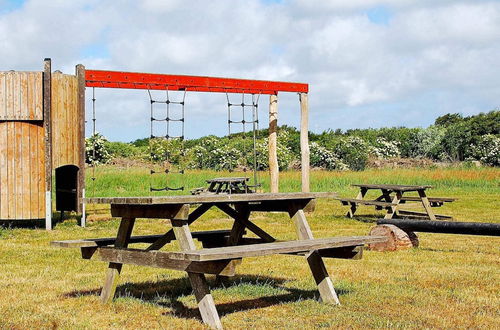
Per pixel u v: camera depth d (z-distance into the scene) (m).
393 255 8.62
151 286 6.34
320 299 5.57
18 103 12.42
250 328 4.60
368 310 5.23
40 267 7.59
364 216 15.02
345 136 41.69
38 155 12.47
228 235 6.56
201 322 4.77
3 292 6.03
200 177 23.97
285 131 38.00
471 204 17.81
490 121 41.25
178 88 14.66
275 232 11.50
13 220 13.95
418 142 42.03
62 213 14.09
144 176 23.56
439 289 6.20
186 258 4.33
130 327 4.67
